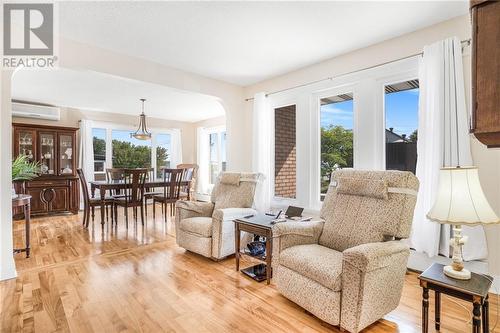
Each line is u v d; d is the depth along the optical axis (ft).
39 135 17.80
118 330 5.79
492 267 7.56
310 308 6.11
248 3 7.36
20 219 16.87
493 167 7.50
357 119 10.53
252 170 14.16
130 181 15.39
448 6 7.58
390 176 6.81
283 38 9.43
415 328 5.90
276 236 7.11
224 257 9.94
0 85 7.84
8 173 8.12
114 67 10.41
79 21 8.24
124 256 10.36
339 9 7.68
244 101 15.08
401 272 6.16
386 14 7.97
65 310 6.53
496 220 4.66
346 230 7.04
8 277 8.15
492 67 2.64
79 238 12.76
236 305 6.82
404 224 6.34
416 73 9.11
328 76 11.37
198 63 11.70
